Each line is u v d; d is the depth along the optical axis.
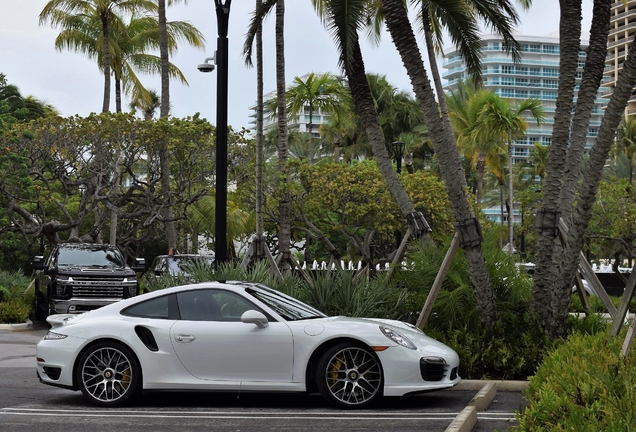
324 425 7.79
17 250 42.34
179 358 8.81
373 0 23.77
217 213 14.73
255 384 8.73
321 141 77.31
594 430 4.45
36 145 28.14
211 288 9.16
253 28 15.48
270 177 29.58
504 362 10.78
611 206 31.25
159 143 28.89
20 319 21.33
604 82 155.38
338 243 52.06
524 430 5.11
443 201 30.16
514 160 151.88
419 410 8.69
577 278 13.40
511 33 15.12
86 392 8.90
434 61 23.38
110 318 9.07
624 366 6.09
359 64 14.14
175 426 7.76
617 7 154.12
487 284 11.87
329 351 8.70
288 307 9.35
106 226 46.50
